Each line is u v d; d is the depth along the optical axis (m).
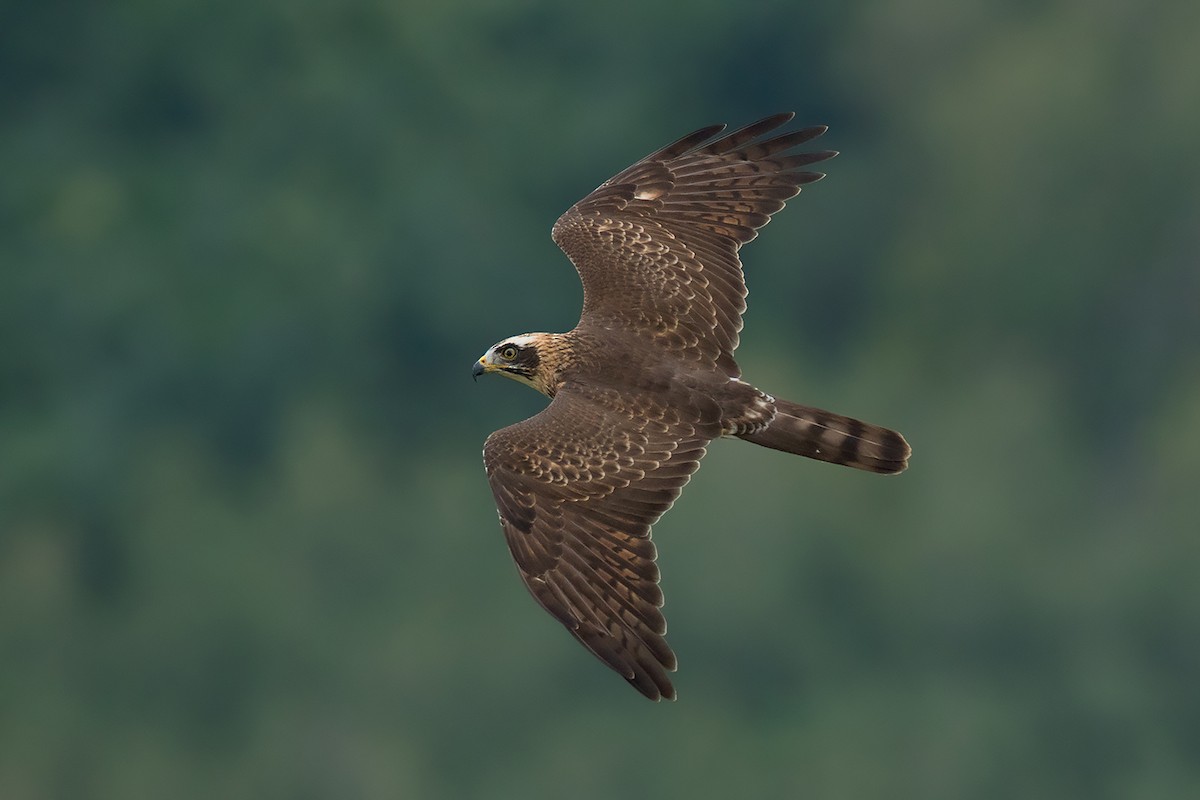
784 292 44.12
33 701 31.69
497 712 29.42
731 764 29.17
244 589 32.34
